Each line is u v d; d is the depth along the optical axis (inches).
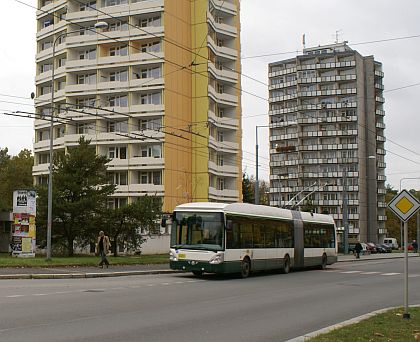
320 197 4370.1
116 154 2325.3
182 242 961.5
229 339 384.2
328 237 1422.2
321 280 998.4
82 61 2369.6
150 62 2267.5
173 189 2271.2
